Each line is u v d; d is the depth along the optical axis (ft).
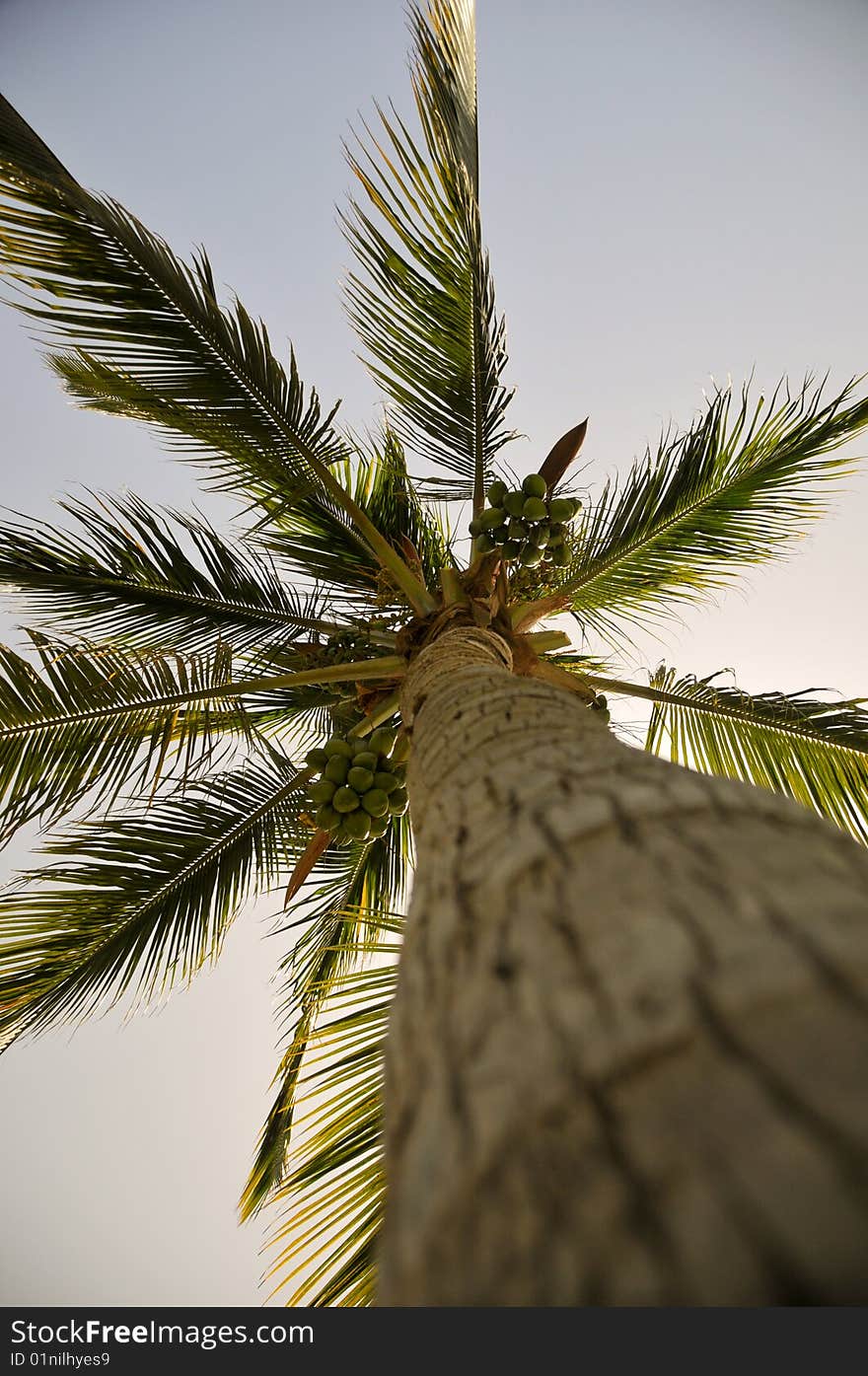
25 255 12.82
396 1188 1.81
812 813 2.61
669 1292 1.20
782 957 1.64
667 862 2.21
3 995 14.35
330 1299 10.29
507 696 5.20
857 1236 1.12
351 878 19.07
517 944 2.19
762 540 17.80
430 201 14.30
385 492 20.08
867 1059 1.35
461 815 3.54
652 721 17.11
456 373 15.83
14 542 15.03
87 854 14.88
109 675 13.92
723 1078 1.43
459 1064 1.94
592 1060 1.64
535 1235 1.43
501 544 13.15
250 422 15.07
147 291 13.51
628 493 18.07
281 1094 17.06
